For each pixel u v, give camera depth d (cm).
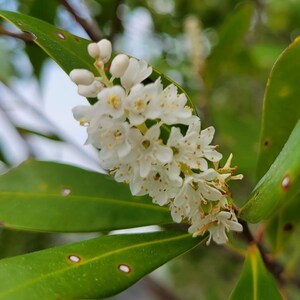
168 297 28
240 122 23
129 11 25
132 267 11
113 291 11
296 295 26
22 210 14
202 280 32
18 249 22
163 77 11
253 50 25
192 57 23
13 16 11
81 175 15
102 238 12
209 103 24
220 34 23
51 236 24
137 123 10
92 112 10
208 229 11
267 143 13
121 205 14
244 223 13
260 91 30
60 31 12
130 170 10
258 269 13
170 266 33
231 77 30
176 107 10
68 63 11
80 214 14
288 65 13
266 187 10
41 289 10
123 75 10
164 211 14
